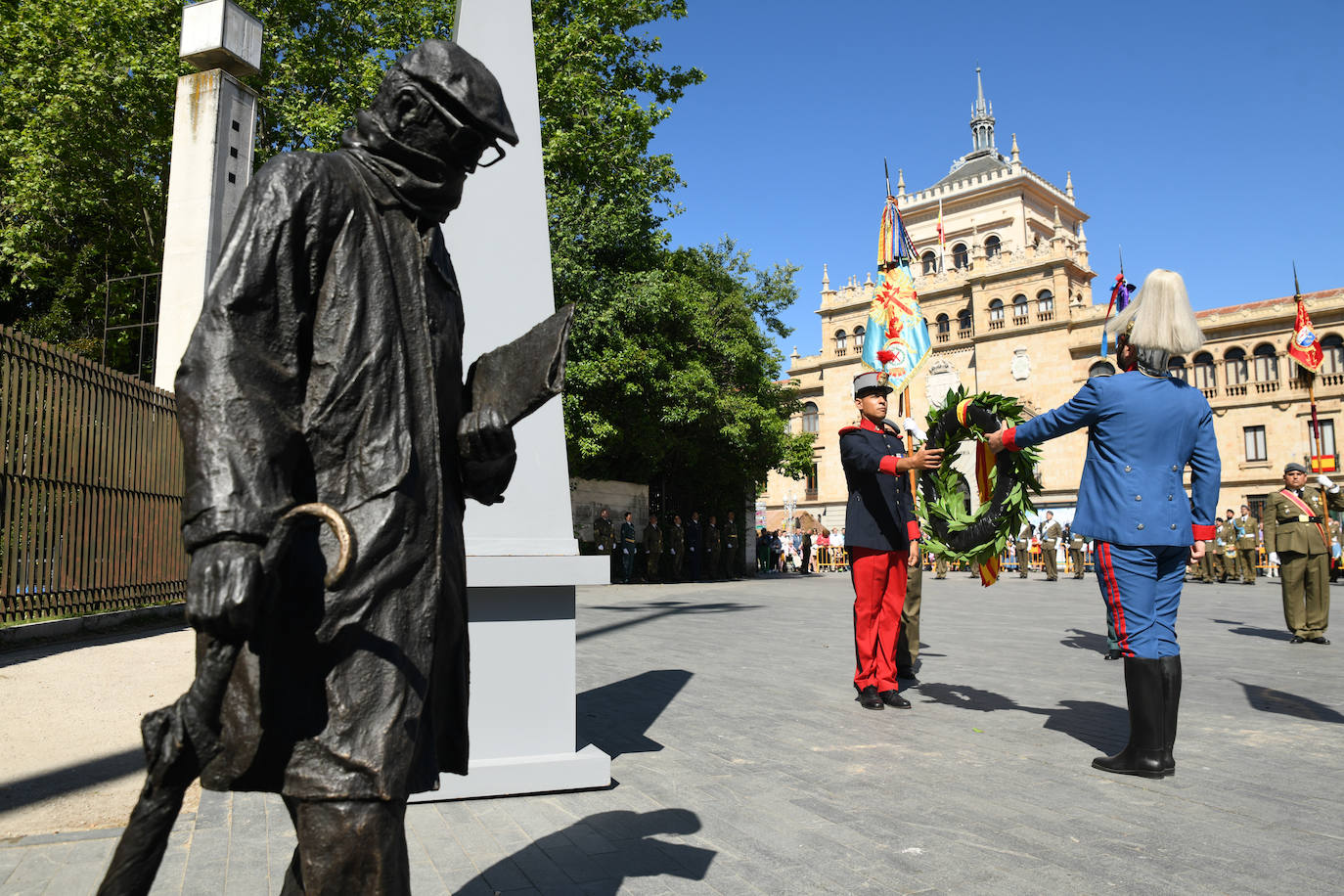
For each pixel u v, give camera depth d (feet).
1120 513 13.01
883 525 18.38
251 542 3.96
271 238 4.40
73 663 20.95
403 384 4.76
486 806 11.57
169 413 31.09
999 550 16.83
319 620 4.32
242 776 4.19
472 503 12.51
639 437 73.51
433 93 4.97
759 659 25.76
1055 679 22.26
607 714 17.62
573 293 63.05
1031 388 150.00
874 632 18.54
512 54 13.52
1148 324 13.30
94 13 59.06
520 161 13.33
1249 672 23.77
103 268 68.54
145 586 29.43
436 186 5.11
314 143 62.54
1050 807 11.49
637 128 70.03
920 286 167.53
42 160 57.93
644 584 74.54
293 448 4.36
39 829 10.52
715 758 14.07
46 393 24.45
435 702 5.09
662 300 70.28
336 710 4.29
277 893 8.57
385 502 4.52
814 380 178.81
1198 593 62.28
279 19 66.54
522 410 5.38
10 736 14.56
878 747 14.80
